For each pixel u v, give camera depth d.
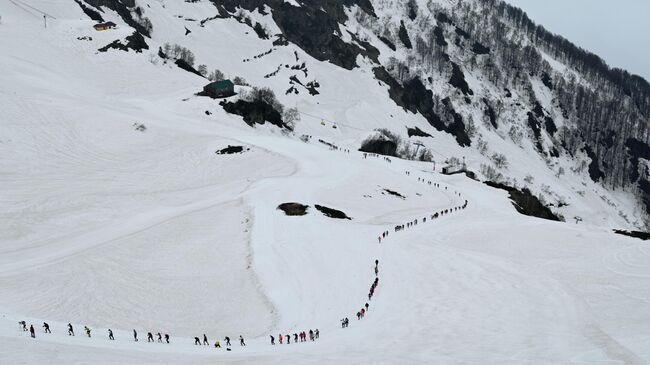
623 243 73.38
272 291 56.53
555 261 64.62
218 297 56.00
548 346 35.84
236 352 37.81
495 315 45.88
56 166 100.88
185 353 36.56
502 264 63.59
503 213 102.94
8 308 49.12
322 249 69.62
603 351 33.88
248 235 72.56
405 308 50.03
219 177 104.94
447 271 61.47
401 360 32.53
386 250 71.19
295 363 31.50
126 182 97.81
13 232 72.44
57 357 29.58
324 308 52.31
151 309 52.88
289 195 91.88
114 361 29.92
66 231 75.19
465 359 32.94
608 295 49.34
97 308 51.66
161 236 70.75
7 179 90.88
